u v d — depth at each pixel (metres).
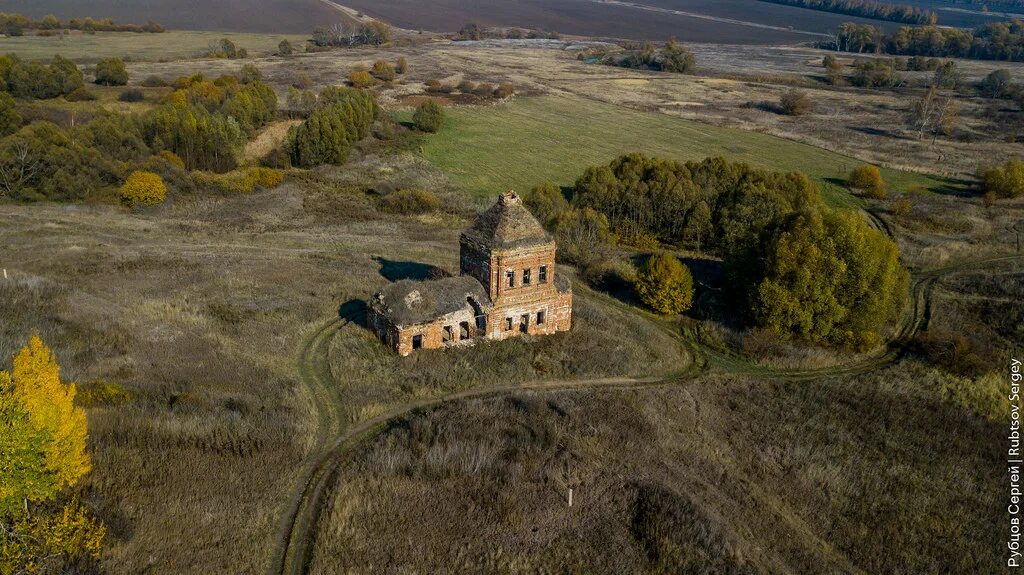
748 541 35.06
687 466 40.88
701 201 86.75
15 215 80.06
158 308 55.88
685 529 34.66
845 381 53.78
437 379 48.00
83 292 58.12
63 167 89.31
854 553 35.09
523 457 39.41
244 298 59.38
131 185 87.38
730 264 66.25
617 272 73.75
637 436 43.16
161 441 37.19
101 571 28.50
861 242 58.59
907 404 50.22
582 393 48.31
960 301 68.94
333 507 34.00
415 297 51.22
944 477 41.91
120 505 32.16
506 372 50.22
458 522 34.28
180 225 81.81
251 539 31.70
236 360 48.47
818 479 40.91
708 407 48.59
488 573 31.52
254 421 40.56
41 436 27.52
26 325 49.41
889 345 61.06
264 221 86.44
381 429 42.00
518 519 34.88
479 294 53.25
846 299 59.06
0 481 26.78
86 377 43.03
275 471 36.59
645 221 90.06
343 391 45.66
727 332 61.03
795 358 56.50
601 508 36.38
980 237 87.62
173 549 30.38
